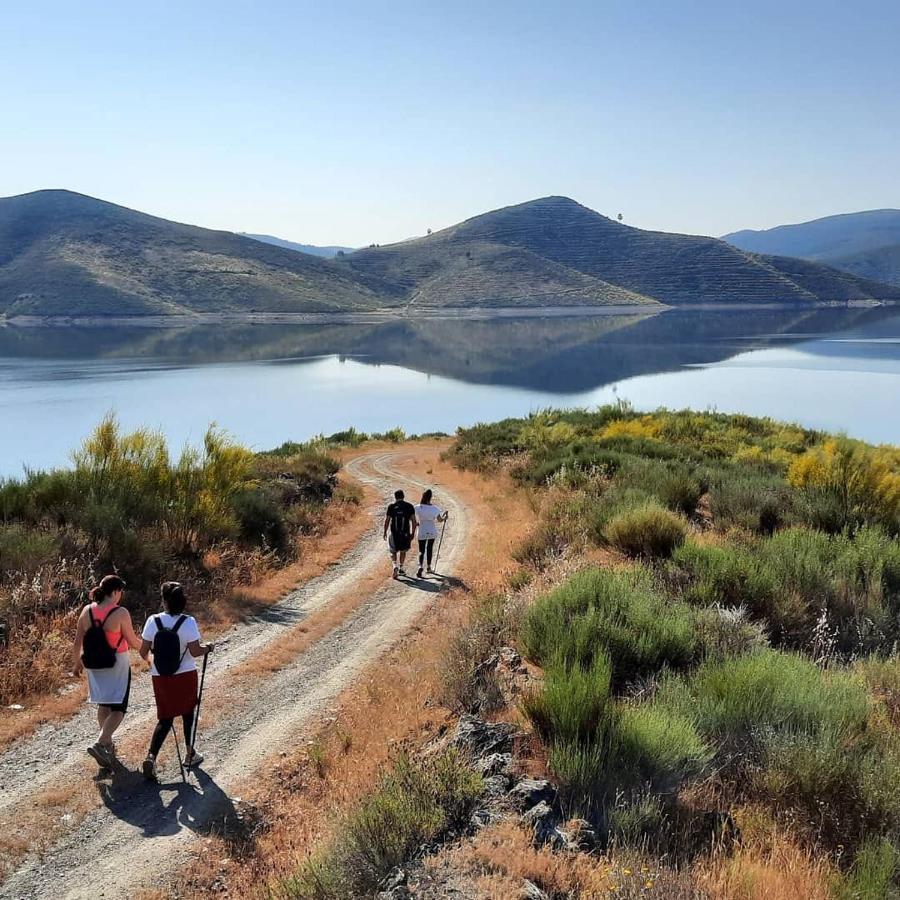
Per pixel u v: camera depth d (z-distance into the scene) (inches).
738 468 823.7
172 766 291.1
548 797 195.6
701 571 394.9
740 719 233.1
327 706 345.7
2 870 226.1
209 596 511.2
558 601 327.9
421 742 276.1
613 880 158.7
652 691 257.0
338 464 1159.6
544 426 1476.4
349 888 175.5
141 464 619.5
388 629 455.8
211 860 231.9
